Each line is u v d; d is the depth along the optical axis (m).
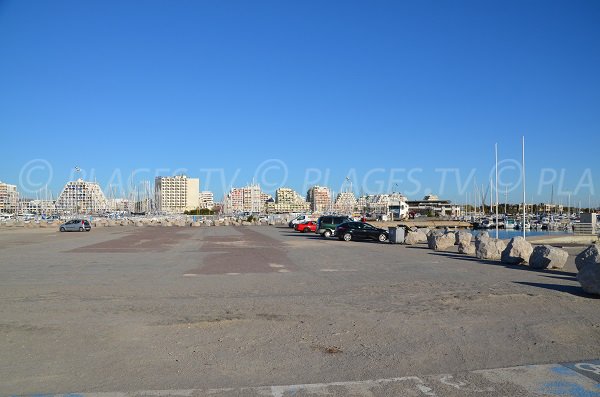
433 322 9.22
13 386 5.88
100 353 7.20
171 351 7.32
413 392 5.73
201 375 6.30
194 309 10.41
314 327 8.84
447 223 91.06
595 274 11.82
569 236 43.66
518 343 7.81
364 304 11.02
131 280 15.02
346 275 16.36
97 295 12.18
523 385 5.96
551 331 8.55
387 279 15.34
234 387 5.88
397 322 9.22
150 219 93.62
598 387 5.89
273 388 5.84
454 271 17.58
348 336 8.23
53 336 8.12
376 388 5.86
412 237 33.28
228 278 15.55
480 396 5.61
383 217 106.81
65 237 42.47
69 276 15.96
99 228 66.00
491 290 12.98
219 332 8.45
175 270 17.75
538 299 11.52
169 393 5.67
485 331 8.55
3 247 29.91
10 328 8.66
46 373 6.34
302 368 6.59
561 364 6.77
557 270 18.00
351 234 36.31
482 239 23.09
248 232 52.00
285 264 19.91
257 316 9.72
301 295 12.27
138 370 6.47
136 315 9.77
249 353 7.25
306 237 41.69
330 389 5.82
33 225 76.44
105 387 5.86
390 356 7.13
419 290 13.03
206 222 82.00
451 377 6.24
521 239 20.44
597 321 9.30
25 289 13.12
